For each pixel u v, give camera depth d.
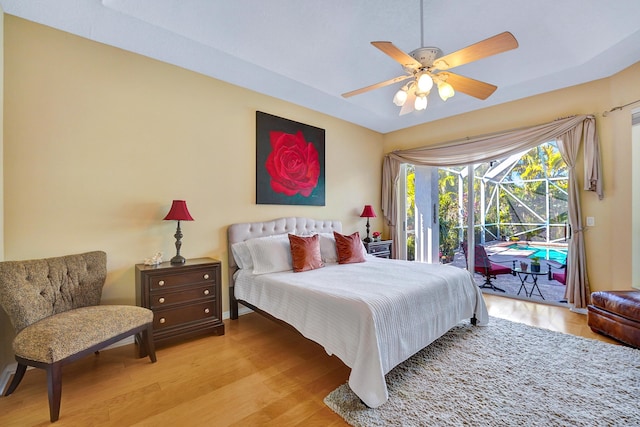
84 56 2.45
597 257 3.27
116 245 2.60
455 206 4.63
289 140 3.87
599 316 2.72
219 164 3.25
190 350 2.48
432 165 4.66
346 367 2.21
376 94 4.05
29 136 2.21
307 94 3.64
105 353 2.42
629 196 3.03
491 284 4.25
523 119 3.79
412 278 2.57
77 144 2.41
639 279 3.02
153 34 2.41
